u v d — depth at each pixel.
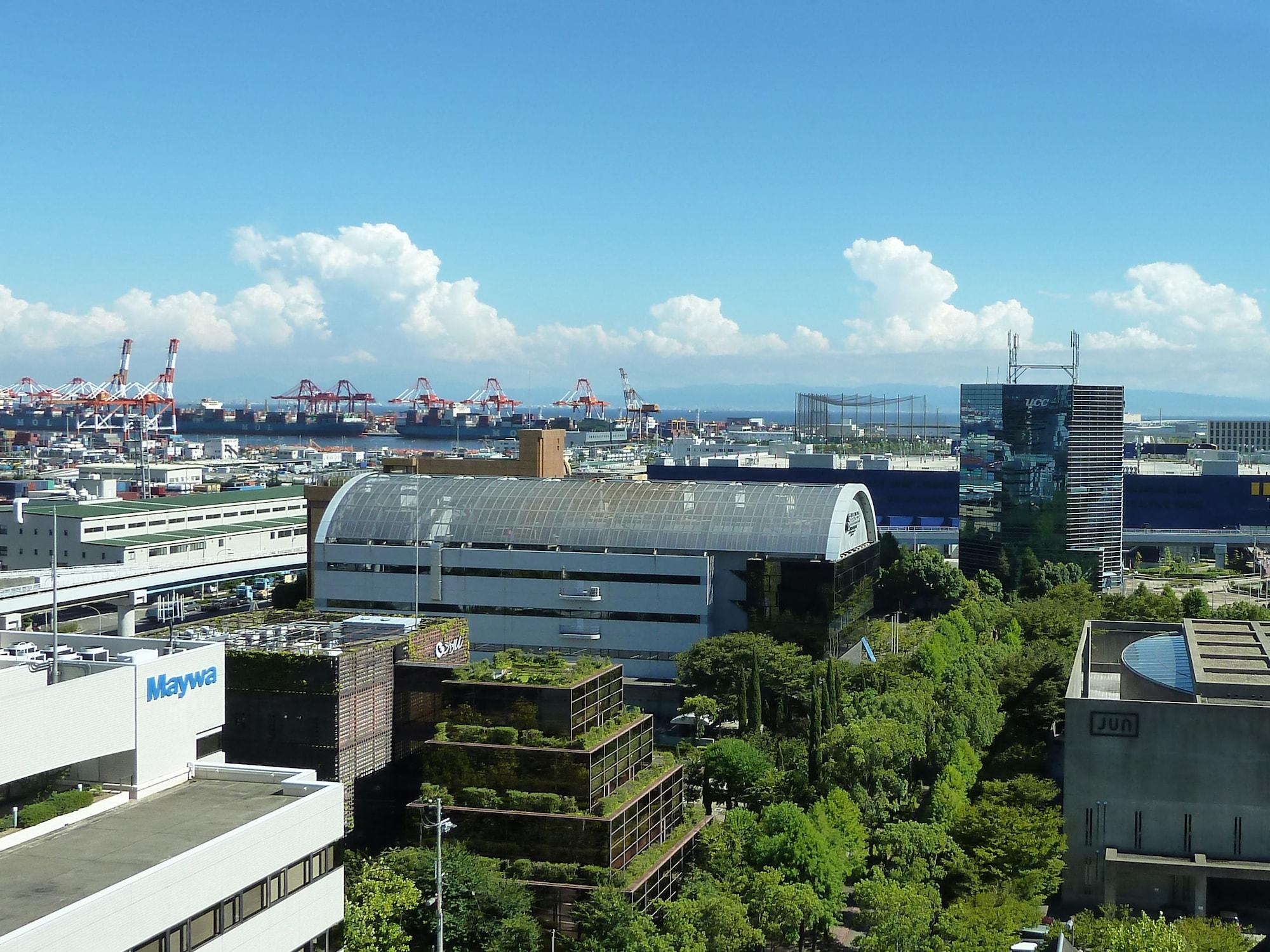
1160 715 153.12
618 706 153.38
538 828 135.62
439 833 113.19
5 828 96.19
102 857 90.62
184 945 86.94
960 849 144.25
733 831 143.12
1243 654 182.38
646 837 145.38
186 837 95.44
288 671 152.12
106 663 111.12
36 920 77.12
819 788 159.62
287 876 98.25
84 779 107.56
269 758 152.88
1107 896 150.88
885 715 181.88
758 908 126.75
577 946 125.50
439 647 179.00
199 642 127.69
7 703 94.06
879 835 145.75
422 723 161.75
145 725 107.12
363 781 156.25
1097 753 155.12
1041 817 147.00
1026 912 129.00
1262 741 150.25
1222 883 152.75
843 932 143.25
